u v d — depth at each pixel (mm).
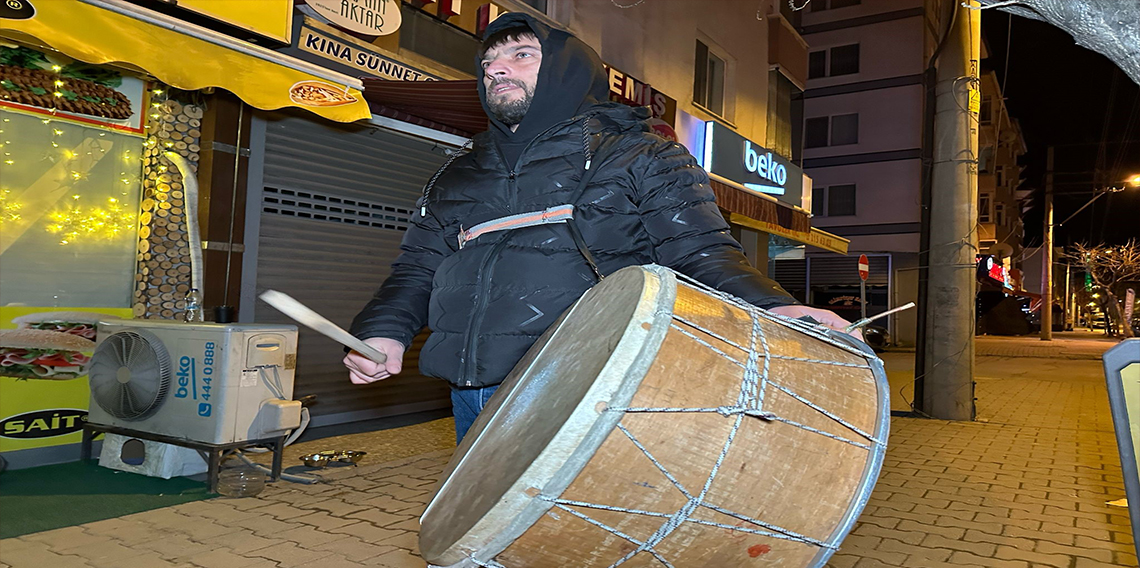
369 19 6926
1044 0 2344
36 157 5180
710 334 1456
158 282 5754
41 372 5168
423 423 7539
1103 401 11320
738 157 12805
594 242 2100
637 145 2131
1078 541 4188
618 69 10797
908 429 8258
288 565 3496
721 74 14227
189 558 3555
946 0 9398
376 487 4992
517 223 2160
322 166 6918
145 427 4965
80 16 4145
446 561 1408
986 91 39594
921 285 9523
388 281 2494
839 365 1635
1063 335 50906
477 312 2148
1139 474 1724
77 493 4586
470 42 8492
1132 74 2299
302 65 5215
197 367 4770
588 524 1358
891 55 28594
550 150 2193
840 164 29438
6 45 4859
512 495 1329
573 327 1769
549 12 9734
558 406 1481
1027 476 5914
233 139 6129
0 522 4008
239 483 4867
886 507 4863
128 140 5656
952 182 9203
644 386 1340
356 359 2330
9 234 5062
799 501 1493
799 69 17234
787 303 1788
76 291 5387
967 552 3975
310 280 6855
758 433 1439
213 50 4797
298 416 5070
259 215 6375
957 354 9109
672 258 2033
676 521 1397
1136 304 45688
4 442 5012
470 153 2436
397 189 7691
